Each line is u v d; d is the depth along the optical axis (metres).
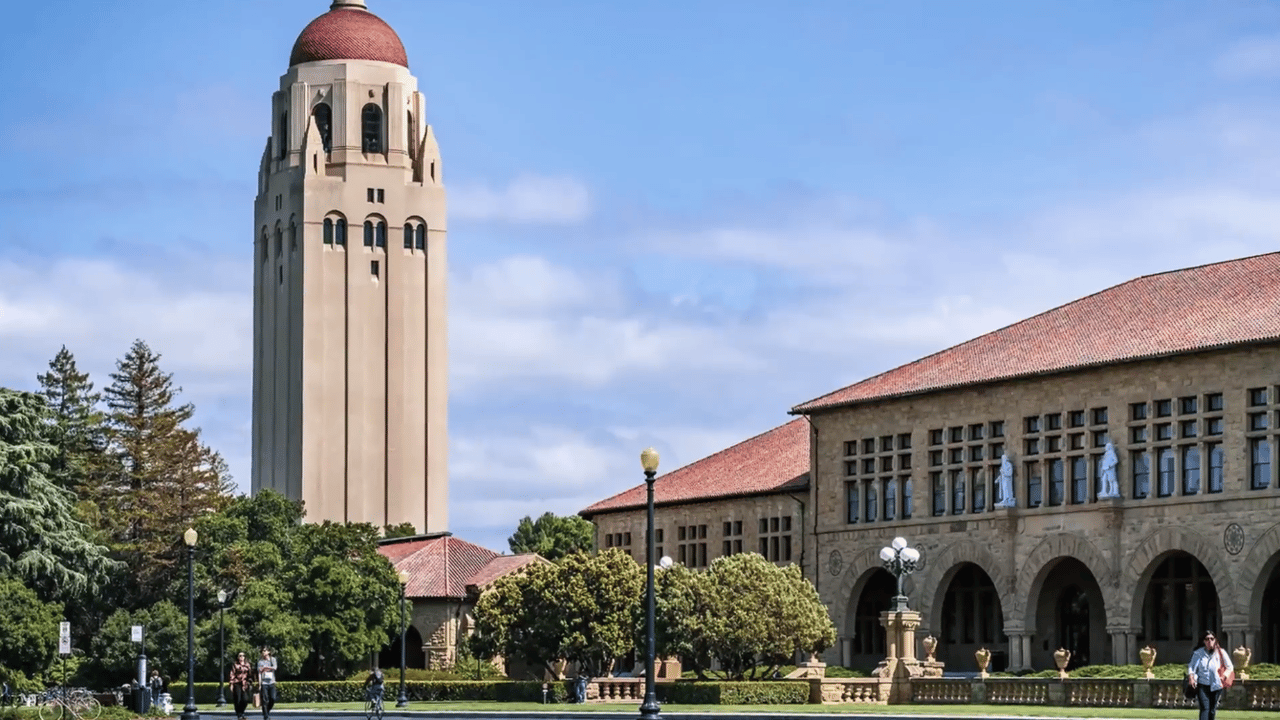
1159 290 87.00
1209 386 77.62
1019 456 85.56
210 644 107.12
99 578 94.62
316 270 189.62
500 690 90.69
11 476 90.44
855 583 93.44
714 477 107.44
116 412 143.00
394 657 123.38
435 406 193.12
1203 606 80.94
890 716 56.84
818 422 96.62
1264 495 75.00
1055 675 74.12
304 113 193.62
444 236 195.38
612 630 89.88
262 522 119.88
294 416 189.25
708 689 74.62
